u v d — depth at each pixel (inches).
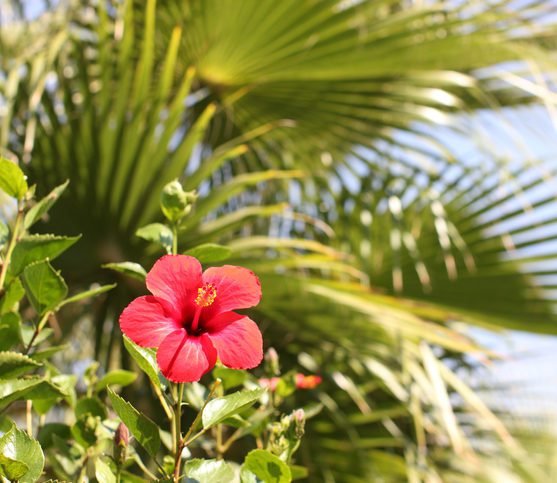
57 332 75.8
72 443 32.7
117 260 78.3
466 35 103.2
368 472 84.3
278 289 78.5
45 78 80.0
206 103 105.0
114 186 77.7
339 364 87.0
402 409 86.8
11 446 24.7
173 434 27.0
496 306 107.0
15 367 26.1
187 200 29.3
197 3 93.0
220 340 25.9
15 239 28.0
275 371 35.6
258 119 108.1
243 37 96.7
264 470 26.7
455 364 107.1
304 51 99.6
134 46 98.6
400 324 80.1
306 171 111.6
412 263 105.3
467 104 117.8
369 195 106.8
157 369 26.1
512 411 109.7
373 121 108.7
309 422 87.0
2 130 77.4
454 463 96.4
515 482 98.0
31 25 100.0
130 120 77.8
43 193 78.8
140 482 29.1
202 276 26.9
